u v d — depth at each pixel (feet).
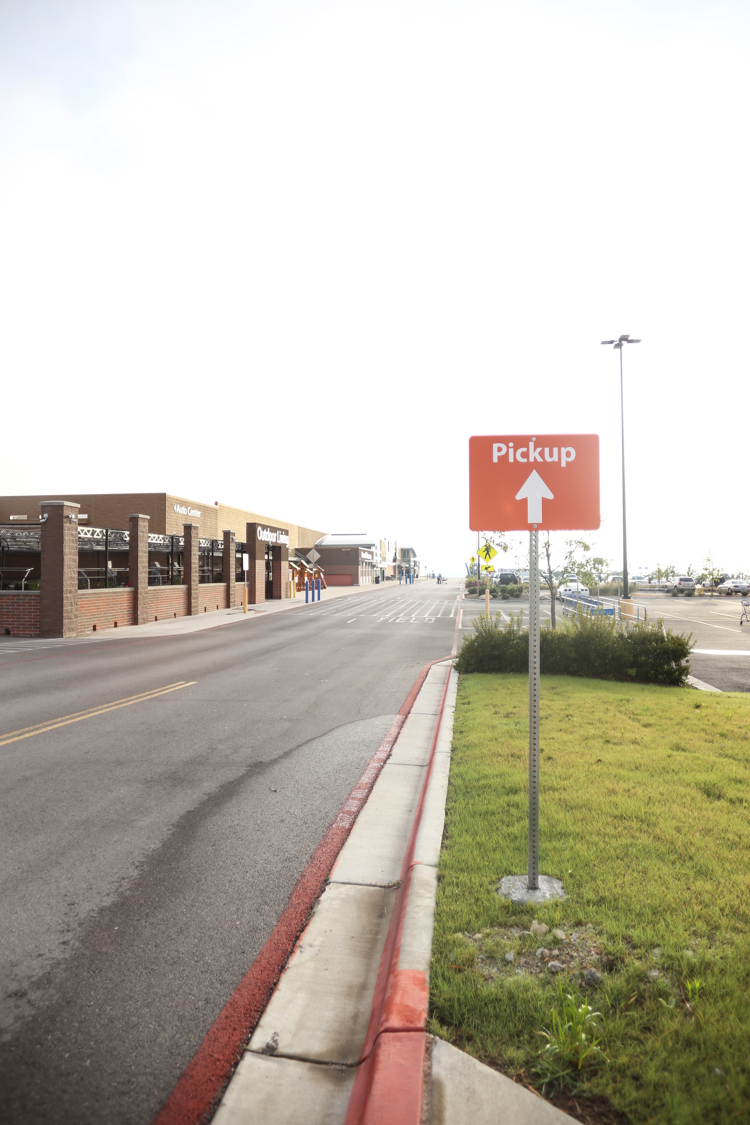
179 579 112.88
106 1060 8.86
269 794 20.25
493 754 21.80
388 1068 7.83
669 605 127.03
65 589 70.90
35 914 12.88
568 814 16.05
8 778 21.86
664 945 10.30
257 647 62.44
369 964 11.01
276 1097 8.09
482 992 9.18
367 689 39.22
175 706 34.12
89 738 27.35
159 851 15.96
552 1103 7.52
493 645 43.01
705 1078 7.66
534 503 13.30
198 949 11.60
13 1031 9.46
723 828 15.11
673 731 25.00
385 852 15.74
